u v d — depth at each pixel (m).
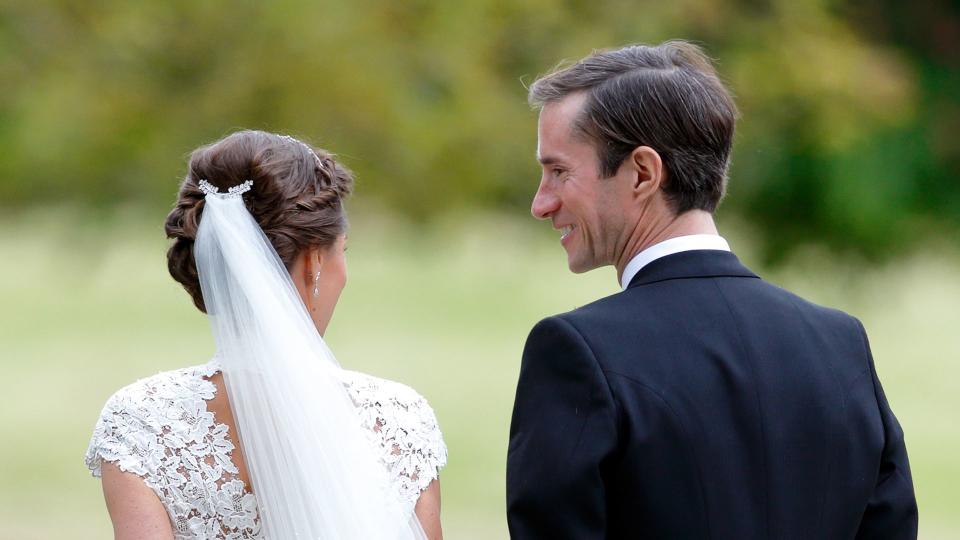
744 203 26.88
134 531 8.70
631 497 8.24
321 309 9.68
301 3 22.39
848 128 25.23
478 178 23.81
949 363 61.50
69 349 66.94
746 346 8.58
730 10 25.16
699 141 8.74
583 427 8.25
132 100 22.67
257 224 9.29
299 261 9.51
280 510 8.93
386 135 22.42
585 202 8.88
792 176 26.14
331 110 22.23
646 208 8.83
